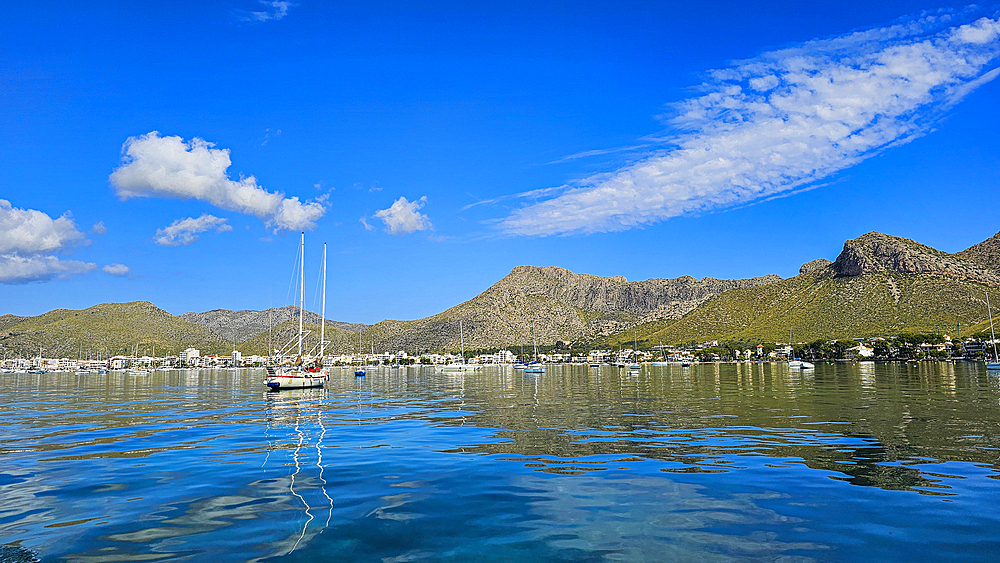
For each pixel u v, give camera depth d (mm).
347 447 21281
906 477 15352
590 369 169000
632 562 9617
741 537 10836
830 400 39625
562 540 10766
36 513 12633
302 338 73062
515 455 19375
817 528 11305
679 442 21766
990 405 34156
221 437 24203
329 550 10281
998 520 11656
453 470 16953
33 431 26594
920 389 49344
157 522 11945
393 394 54688
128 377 129000
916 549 10109
